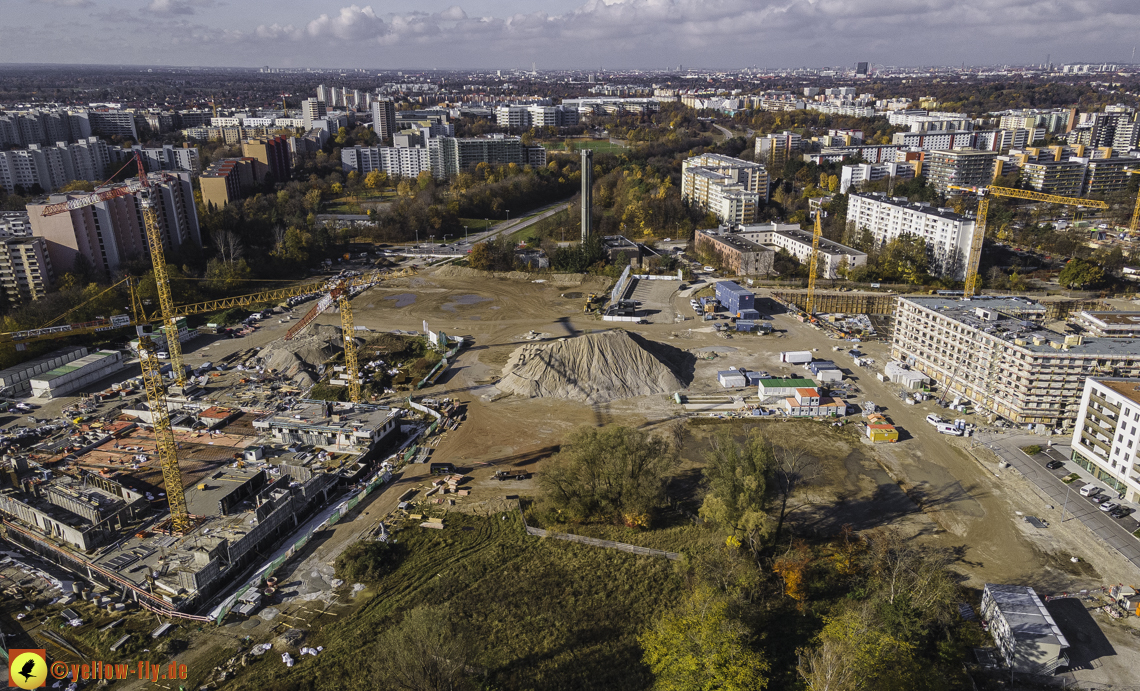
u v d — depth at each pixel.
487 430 145.25
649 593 96.00
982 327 152.88
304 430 136.75
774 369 177.00
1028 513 114.38
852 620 82.44
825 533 109.69
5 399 159.50
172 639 88.06
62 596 97.25
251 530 103.31
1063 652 84.75
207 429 144.12
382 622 90.38
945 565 101.38
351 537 109.81
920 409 154.00
